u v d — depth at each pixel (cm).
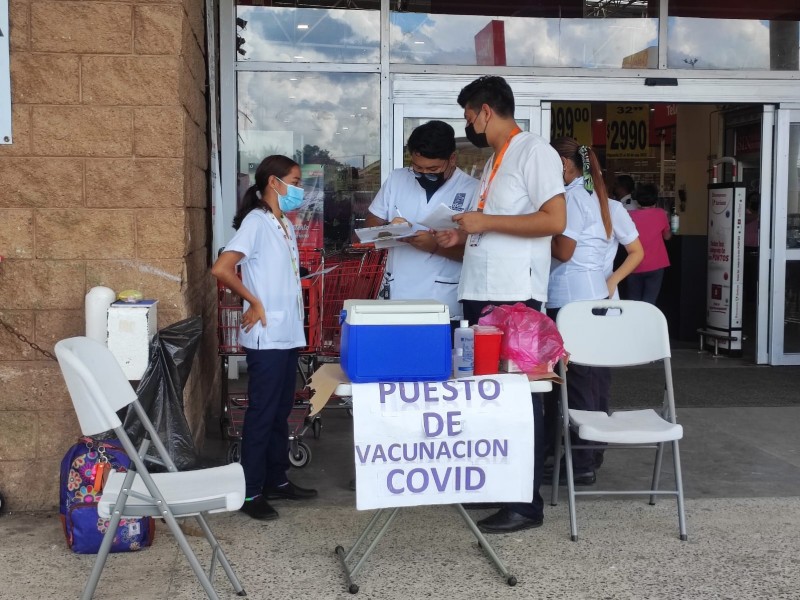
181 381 392
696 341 966
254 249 397
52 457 409
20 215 410
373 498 319
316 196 729
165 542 376
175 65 412
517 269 378
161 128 414
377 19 721
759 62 779
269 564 354
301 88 722
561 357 359
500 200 382
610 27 750
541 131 748
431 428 320
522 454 327
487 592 329
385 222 457
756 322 818
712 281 887
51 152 410
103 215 415
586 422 388
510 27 738
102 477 358
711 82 768
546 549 371
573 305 405
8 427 405
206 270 554
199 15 511
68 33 407
